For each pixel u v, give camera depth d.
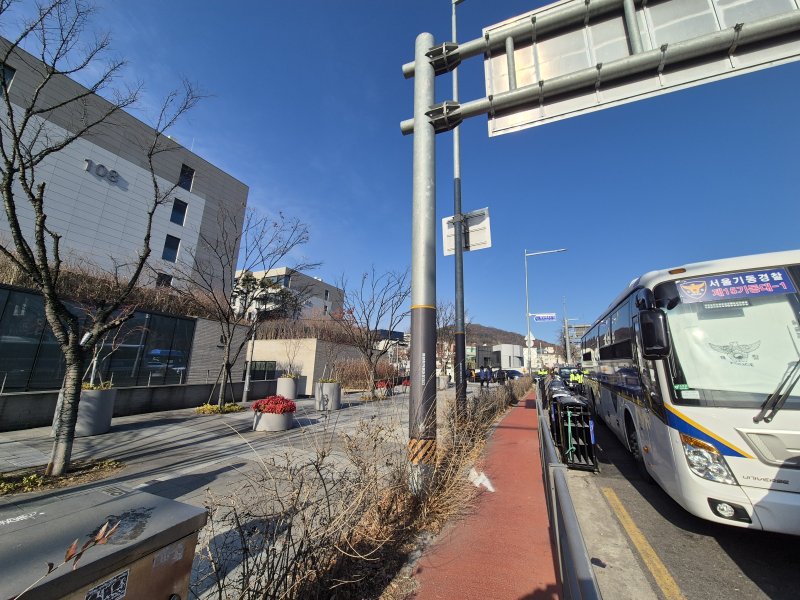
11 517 1.50
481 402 9.87
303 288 21.17
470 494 4.89
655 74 4.52
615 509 5.00
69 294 12.11
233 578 2.87
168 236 29.30
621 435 7.62
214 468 5.84
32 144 5.88
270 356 20.75
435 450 4.48
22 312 10.18
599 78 4.62
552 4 4.99
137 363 13.02
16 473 5.31
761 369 4.00
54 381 10.54
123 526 1.51
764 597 3.16
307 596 2.31
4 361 9.79
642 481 6.12
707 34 4.18
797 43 4.05
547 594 2.87
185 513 1.68
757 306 4.30
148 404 10.96
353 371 20.42
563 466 2.99
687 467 3.97
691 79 4.36
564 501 2.23
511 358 68.12
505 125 5.13
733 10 4.34
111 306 6.11
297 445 7.08
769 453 3.61
